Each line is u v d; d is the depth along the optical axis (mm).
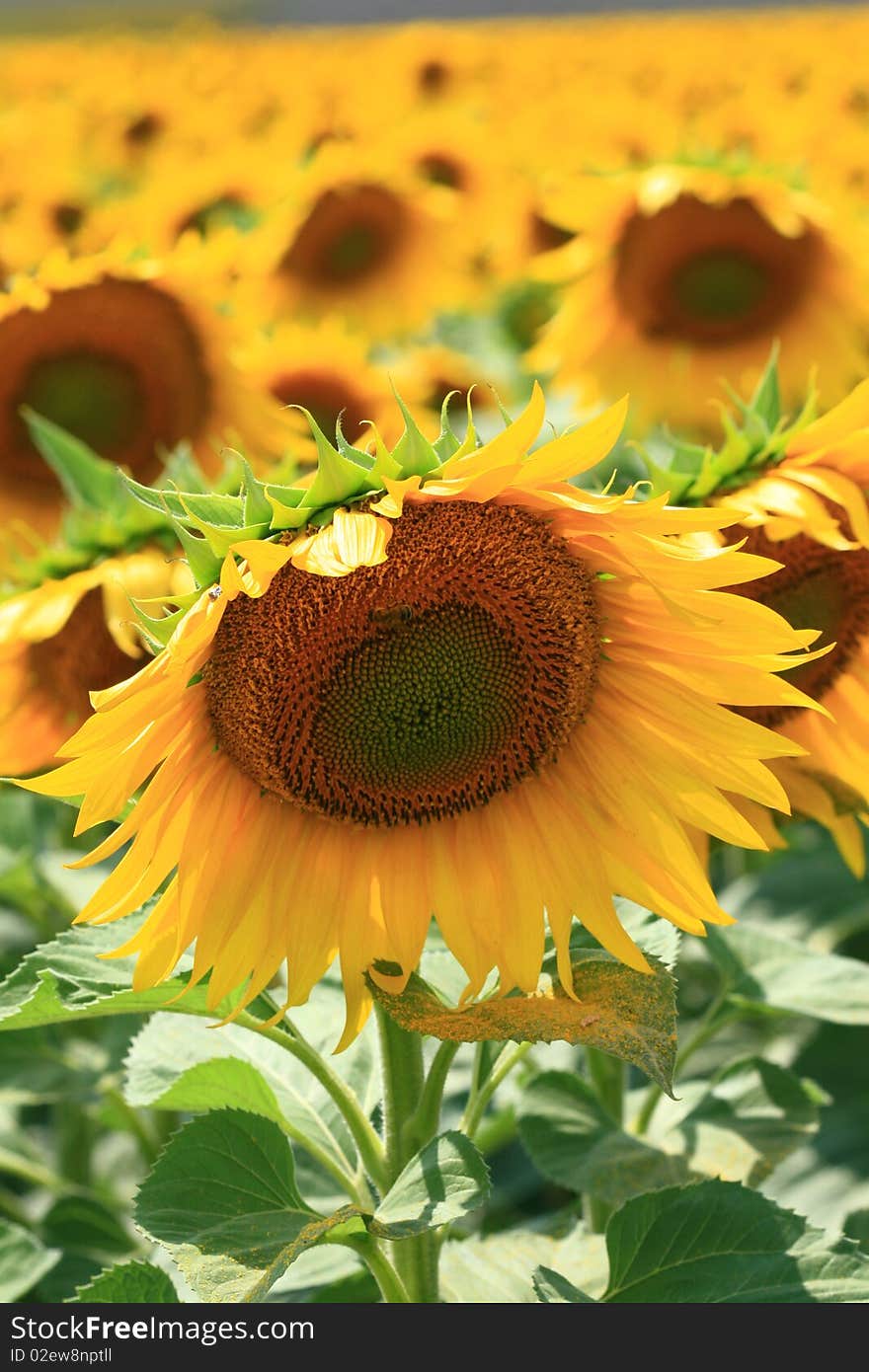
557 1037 1229
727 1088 1477
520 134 3645
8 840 1799
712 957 1483
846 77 4156
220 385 1830
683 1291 1304
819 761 1437
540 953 1281
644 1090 1661
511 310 2770
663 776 1294
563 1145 1431
